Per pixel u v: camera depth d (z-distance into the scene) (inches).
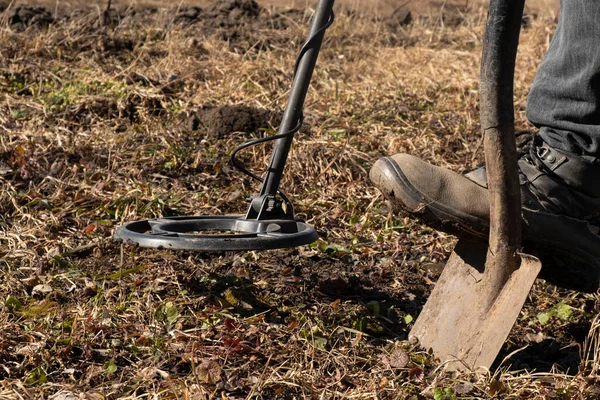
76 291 102.5
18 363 84.7
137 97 188.5
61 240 118.8
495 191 79.4
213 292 103.0
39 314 96.4
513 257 81.1
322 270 114.3
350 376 83.7
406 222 134.6
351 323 98.0
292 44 264.4
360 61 247.8
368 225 133.3
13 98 185.6
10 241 116.9
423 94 210.8
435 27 312.2
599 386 80.2
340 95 205.6
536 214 84.6
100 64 222.4
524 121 186.5
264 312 96.6
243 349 87.7
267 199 90.4
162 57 235.9
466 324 84.9
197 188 144.6
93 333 90.4
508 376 83.0
